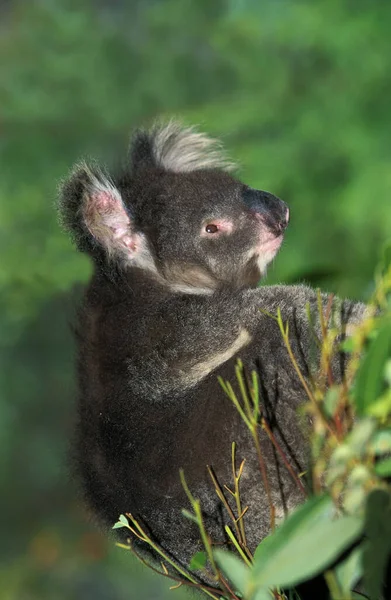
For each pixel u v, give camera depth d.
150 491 4.92
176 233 5.07
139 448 4.93
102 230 5.02
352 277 5.79
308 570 4.60
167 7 7.09
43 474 8.14
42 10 7.10
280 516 4.88
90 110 6.96
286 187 6.29
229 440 4.90
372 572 4.66
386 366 4.69
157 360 4.95
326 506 4.68
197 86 7.07
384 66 6.26
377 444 4.69
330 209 6.18
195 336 4.95
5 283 6.31
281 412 4.89
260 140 6.53
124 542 4.95
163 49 7.07
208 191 5.09
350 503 4.68
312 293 4.95
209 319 4.95
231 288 5.00
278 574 4.63
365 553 4.66
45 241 6.30
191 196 5.09
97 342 4.98
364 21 6.32
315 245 6.20
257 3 6.89
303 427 4.88
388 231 5.88
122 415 4.94
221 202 5.09
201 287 5.07
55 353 8.10
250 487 4.89
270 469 4.88
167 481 4.92
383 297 4.73
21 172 6.82
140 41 7.13
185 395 4.93
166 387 4.94
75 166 5.04
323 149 6.28
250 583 4.66
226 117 6.39
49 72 6.94
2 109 6.92
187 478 4.91
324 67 6.63
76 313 5.02
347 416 4.75
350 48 6.32
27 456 8.17
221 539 4.90
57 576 7.36
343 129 6.27
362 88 6.32
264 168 6.25
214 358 4.94
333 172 6.32
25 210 6.39
